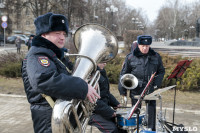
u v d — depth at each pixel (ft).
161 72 11.00
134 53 10.74
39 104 5.27
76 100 4.90
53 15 5.11
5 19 46.32
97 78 5.65
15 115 14.19
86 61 5.20
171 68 22.18
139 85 10.50
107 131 8.00
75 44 6.61
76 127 5.02
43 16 5.15
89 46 6.04
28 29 127.34
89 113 5.63
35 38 5.06
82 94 4.60
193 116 14.23
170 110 15.26
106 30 6.47
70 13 70.90
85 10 75.36
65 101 4.56
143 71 10.52
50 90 4.41
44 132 5.20
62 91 4.39
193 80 20.35
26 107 15.90
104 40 6.36
